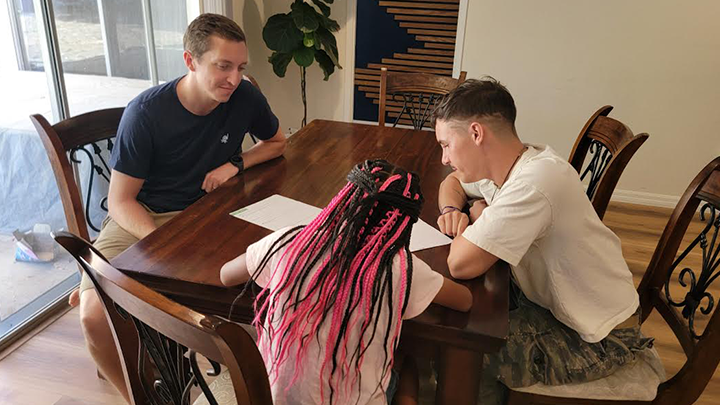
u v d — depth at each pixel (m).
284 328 0.98
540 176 1.19
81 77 2.43
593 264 1.28
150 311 0.80
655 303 1.56
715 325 1.24
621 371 1.35
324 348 0.96
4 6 2.01
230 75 1.69
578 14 3.37
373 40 3.98
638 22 3.29
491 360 1.33
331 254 0.95
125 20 2.66
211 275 1.23
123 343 1.08
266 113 2.00
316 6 3.94
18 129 2.15
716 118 3.35
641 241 3.11
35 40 2.16
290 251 0.99
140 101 1.75
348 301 0.94
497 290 1.21
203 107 1.80
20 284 2.26
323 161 1.95
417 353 1.19
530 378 1.31
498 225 1.18
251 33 3.85
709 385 2.03
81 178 2.50
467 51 3.67
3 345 2.09
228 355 0.74
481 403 1.39
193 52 1.68
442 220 1.50
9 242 2.19
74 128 1.78
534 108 3.66
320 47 3.73
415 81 2.62
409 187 0.97
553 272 1.29
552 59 3.51
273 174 1.82
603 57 3.42
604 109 2.00
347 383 0.99
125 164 1.74
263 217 1.51
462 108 1.22
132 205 1.74
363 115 4.22
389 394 1.13
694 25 3.21
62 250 2.43
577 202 1.22
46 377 1.97
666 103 3.41
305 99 3.95
